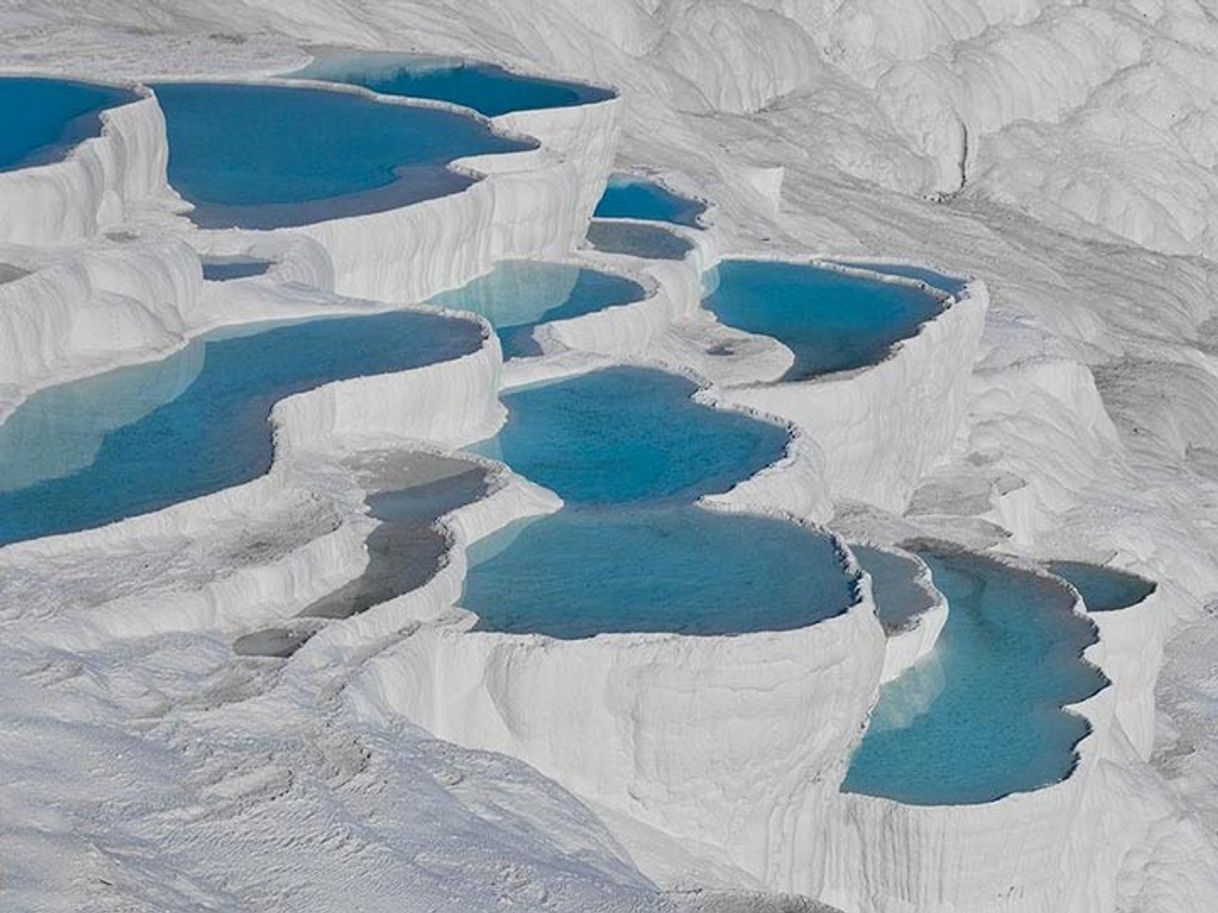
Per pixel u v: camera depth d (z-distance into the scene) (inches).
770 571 1160.8
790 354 1683.1
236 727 893.2
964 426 1955.0
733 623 1091.3
